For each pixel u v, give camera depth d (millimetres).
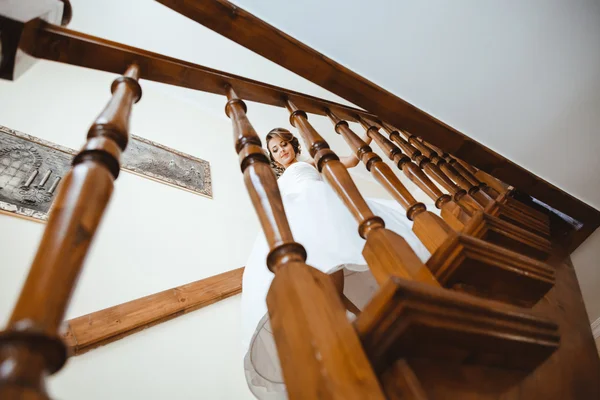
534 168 1500
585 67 1470
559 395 826
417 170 1271
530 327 609
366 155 1118
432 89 1312
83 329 1496
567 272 1295
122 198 2307
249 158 761
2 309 1440
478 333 540
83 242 423
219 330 1836
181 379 1568
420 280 625
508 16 1382
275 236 609
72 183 478
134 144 2836
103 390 1393
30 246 1717
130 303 1698
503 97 1388
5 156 2068
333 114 1320
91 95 2994
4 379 288
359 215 763
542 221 1308
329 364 440
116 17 3408
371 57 1212
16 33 643
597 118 1495
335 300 533
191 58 3646
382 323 493
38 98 2621
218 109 3906
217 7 950
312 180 1468
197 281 1989
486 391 582
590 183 1556
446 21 1310
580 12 1484
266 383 1167
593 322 2094
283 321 519
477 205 1206
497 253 751
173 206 2508
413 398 459
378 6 1231
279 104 1225
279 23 1065
